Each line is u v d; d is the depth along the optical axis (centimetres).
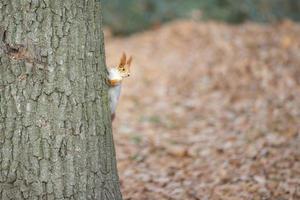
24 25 612
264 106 1426
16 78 616
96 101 661
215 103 1510
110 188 684
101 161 669
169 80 1720
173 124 1396
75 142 641
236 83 1612
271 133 1234
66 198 641
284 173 996
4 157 624
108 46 2128
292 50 1781
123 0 2484
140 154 1177
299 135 1199
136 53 1995
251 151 1129
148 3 2505
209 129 1327
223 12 2497
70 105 635
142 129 1364
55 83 625
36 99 620
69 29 629
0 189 629
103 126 671
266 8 2495
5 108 618
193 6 2481
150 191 958
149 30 2420
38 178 628
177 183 995
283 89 1523
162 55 1948
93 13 653
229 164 1076
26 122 620
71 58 632
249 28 2106
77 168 645
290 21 2200
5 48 614
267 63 1700
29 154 624
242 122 1345
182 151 1166
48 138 627
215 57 1830
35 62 617
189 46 1988
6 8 609
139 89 1678
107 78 689
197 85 1652
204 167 1077
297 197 897
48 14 617
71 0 628
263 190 931
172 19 2489
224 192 940
